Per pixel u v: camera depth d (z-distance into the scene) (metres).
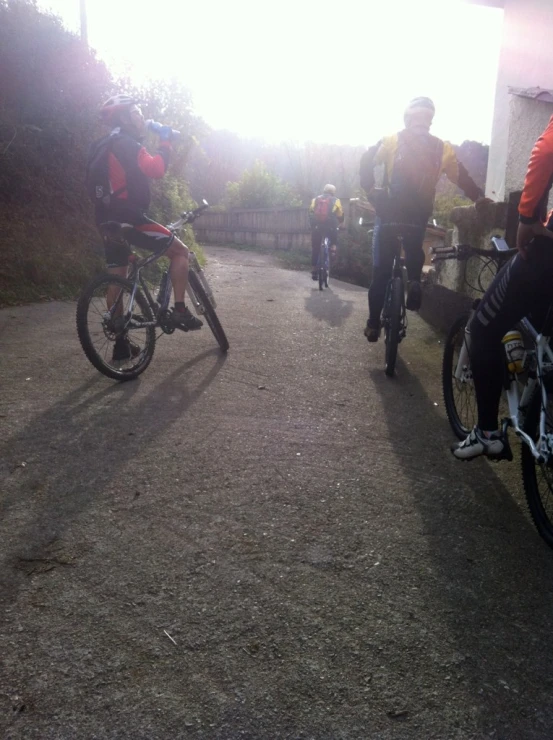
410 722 1.74
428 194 4.83
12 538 2.52
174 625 2.07
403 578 2.35
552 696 1.84
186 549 2.47
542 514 2.58
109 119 4.53
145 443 3.41
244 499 2.86
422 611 2.17
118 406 3.94
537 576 2.40
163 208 11.43
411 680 1.88
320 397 4.26
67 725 1.70
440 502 2.92
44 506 2.76
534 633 2.09
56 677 1.85
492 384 2.85
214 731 1.69
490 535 2.67
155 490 2.92
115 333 4.32
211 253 16.98
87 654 1.93
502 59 7.24
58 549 2.45
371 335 5.29
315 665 1.92
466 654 1.99
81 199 9.42
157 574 2.32
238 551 2.47
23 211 8.57
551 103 4.90
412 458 3.38
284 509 2.79
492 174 7.46
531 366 2.71
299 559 2.44
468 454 2.95
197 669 1.89
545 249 2.52
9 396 4.06
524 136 5.26
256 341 5.73
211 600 2.19
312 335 6.08
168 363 4.93
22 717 1.71
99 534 2.56
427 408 4.14
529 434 2.60
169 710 1.75
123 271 4.73
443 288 6.36
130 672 1.87
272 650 1.97
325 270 10.21
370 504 2.87
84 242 8.97
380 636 2.05
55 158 9.23
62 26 10.09
